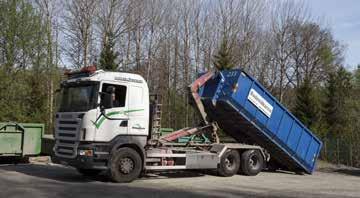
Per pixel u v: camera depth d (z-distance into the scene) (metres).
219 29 46.78
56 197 11.79
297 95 48.59
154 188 13.98
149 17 45.22
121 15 44.09
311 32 60.94
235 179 17.42
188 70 45.31
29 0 33.00
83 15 41.94
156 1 45.62
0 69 31.25
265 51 52.09
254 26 49.38
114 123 14.97
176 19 46.03
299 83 58.50
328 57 63.00
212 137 19.05
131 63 44.12
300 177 19.36
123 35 44.50
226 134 20.86
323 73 62.06
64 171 18.09
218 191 13.76
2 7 31.34
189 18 46.25
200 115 18.83
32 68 33.19
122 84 15.27
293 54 58.94
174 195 12.66
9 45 31.53
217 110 19.09
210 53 45.88
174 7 46.12
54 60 37.59
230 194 13.22
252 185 15.60
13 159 21.62
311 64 61.72
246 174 18.84
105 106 14.81
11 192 12.37
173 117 43.09
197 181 16.33
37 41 32.88
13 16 31.48
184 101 43.28
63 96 15.68
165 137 17.48
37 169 18.75
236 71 18.42
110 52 37.38
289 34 57.28
